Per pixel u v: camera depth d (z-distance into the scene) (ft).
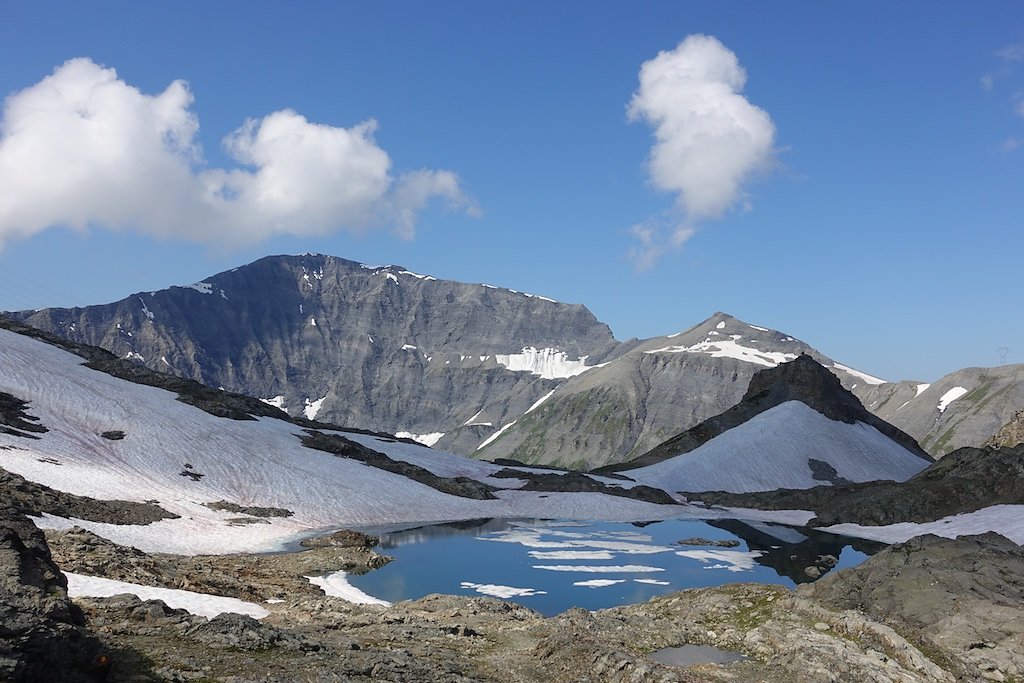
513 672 91.04
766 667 104.58
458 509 353.92
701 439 591.37
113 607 89.66
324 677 71.10
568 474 462.60
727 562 246.06
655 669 88.33
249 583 159.94
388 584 196.34
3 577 66.90
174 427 360.28
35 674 57.36
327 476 354.54
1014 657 111.86
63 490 241.14
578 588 198.70
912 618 132.46
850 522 342.44
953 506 322.34
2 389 340.39
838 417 607.37
